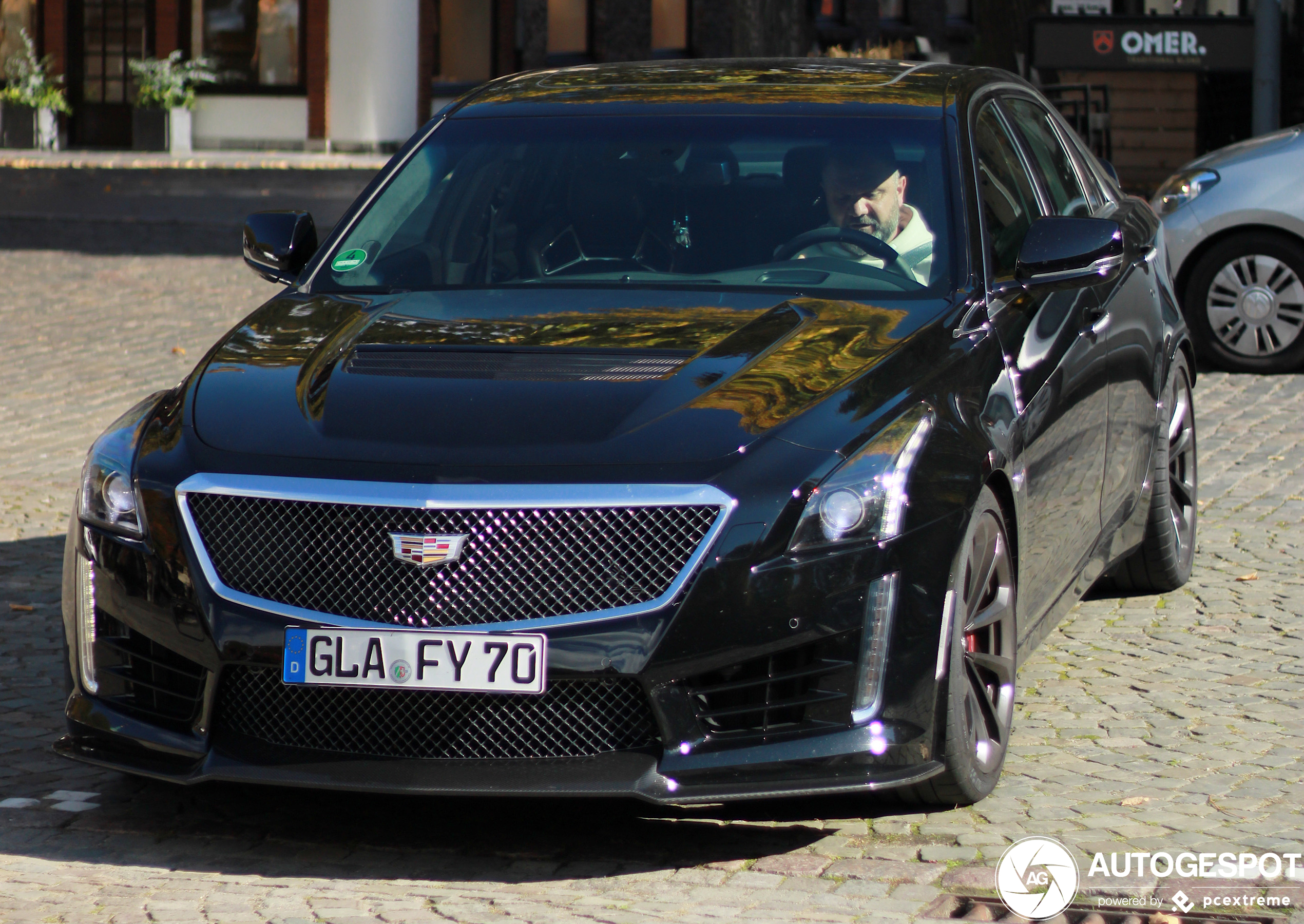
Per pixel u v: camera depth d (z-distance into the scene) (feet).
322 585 21.03
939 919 19.35
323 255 27.84
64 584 23.52
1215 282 57.06
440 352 23.50
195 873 21.12
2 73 162.40
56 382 57.47
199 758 21.76
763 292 25.22
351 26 158.40
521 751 20.90
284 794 24.12
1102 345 28.45
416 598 20.71
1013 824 22.34
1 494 43.04
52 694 28.60
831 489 20.93
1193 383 35.50
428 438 21.44
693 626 20.44
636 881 20.74
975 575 22.72
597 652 20.42
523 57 166.40
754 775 20.71
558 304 25.09
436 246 27.40
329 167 146.20
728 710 20.84
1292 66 90.38
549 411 21.67
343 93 159.33
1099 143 91.25
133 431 23.48
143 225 101.60
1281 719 26.55
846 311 24.39
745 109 28.53
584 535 20.58
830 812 22.91
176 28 159.94
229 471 21.66
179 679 22.29
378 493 20.85
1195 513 35.22
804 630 20.66
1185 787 23.67
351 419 22.00
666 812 23.07
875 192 26.55
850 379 22.25
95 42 161.27
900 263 25.66
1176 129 90.02
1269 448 46.83
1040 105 33.09
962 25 190.80
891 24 178.29
